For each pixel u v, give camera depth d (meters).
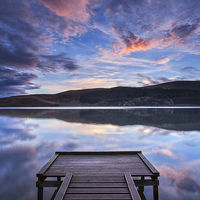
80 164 4.20
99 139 9.48
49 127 14.16
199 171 5.14
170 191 4.02
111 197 2.90
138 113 27.50
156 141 8.94
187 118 19.98
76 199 2.85
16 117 23.25
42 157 6.46
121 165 4.12
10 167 5.45
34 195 3.85
